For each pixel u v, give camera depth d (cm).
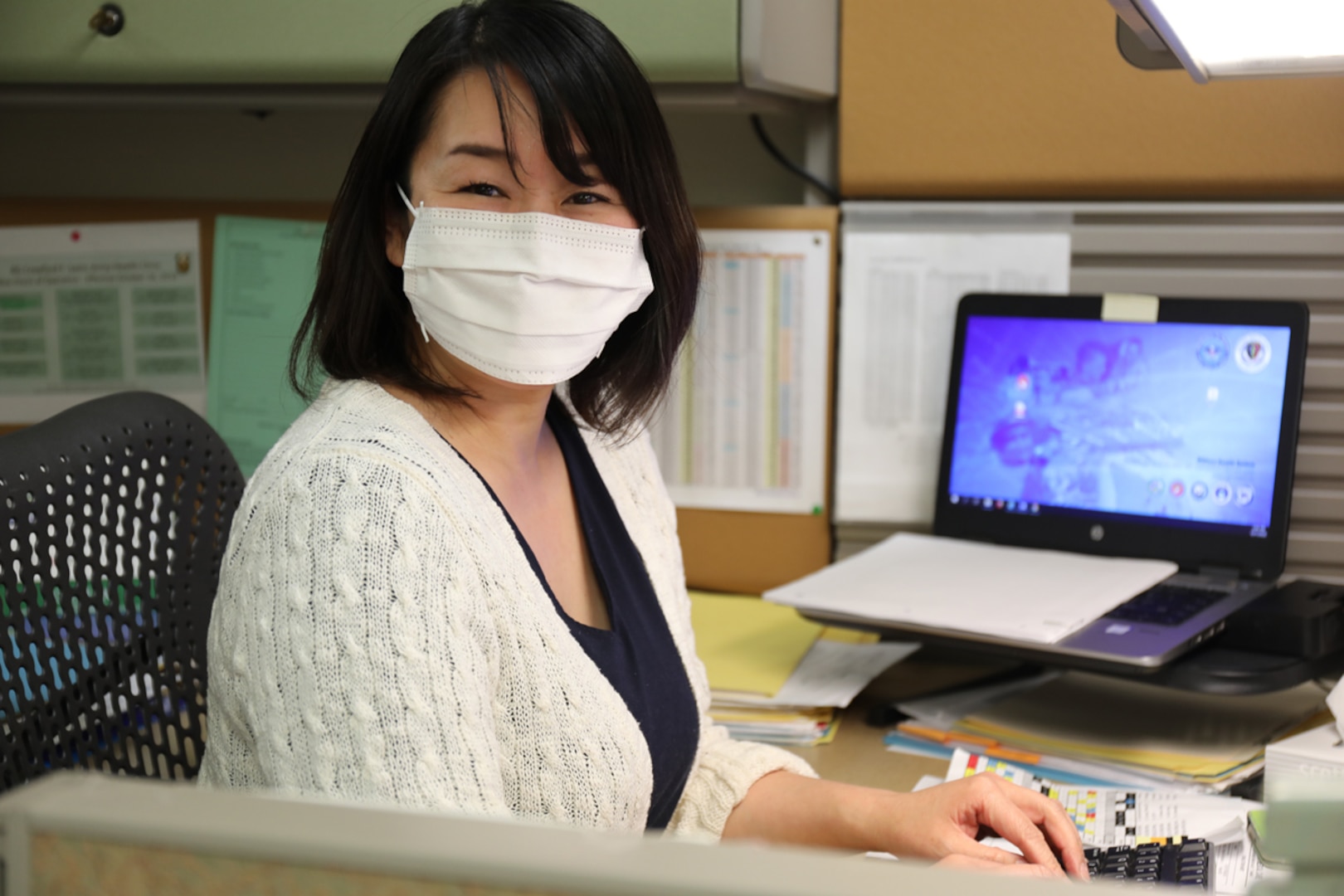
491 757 71
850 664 122
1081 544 127
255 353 153
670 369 95
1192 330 123
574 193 82
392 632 68
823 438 142
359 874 28
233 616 71
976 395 133
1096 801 92
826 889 26
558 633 78
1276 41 80
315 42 127
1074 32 128
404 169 82
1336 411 127
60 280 158
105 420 85
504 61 78
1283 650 104
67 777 32
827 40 134
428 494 72
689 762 93
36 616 77
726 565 146
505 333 81
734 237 140
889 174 135
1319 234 126
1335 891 28
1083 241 133
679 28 119
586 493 94
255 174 165
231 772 74
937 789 87
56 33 132
